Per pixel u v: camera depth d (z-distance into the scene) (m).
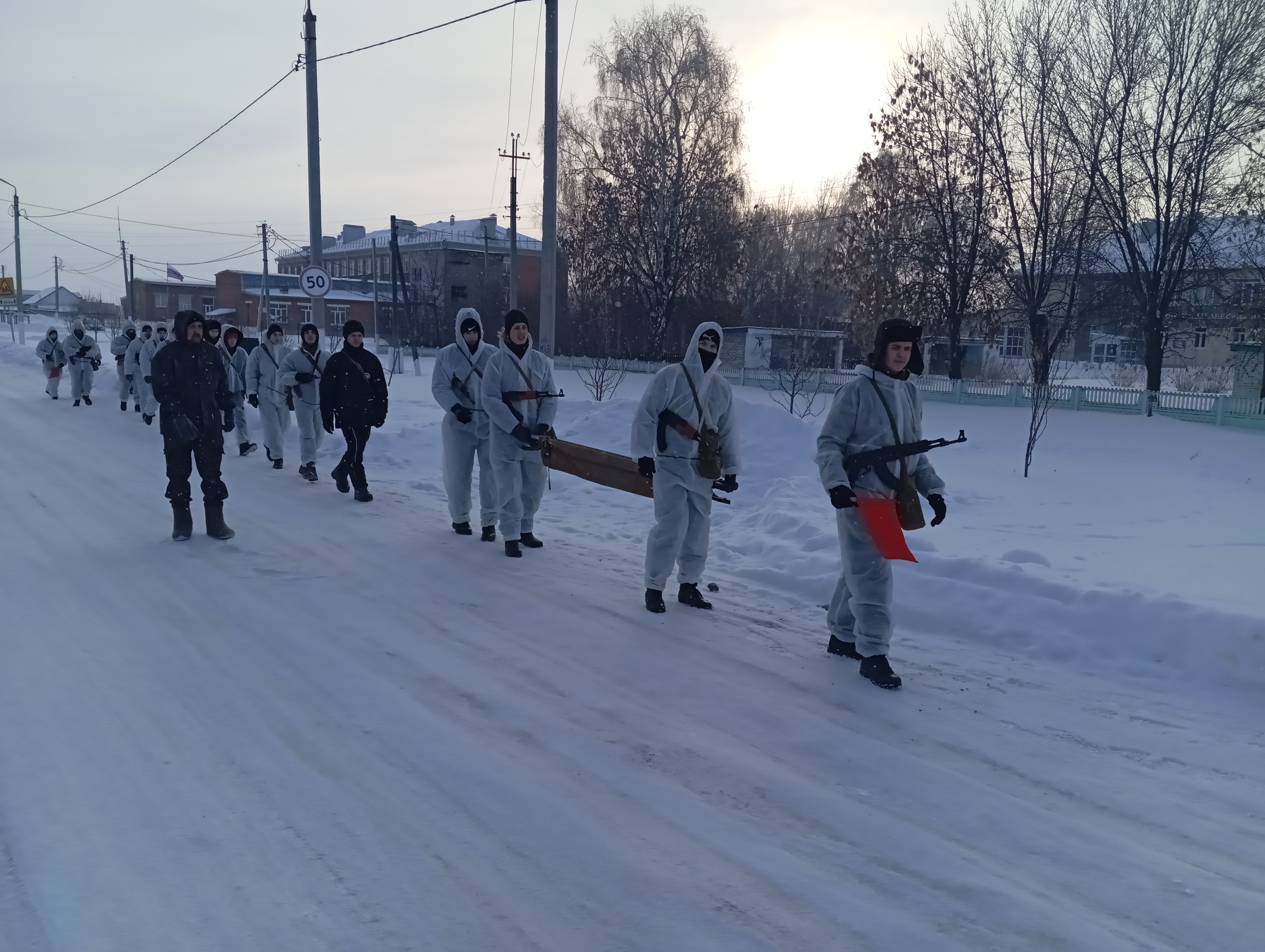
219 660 4.82
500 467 7.31
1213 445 17.61
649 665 4.97
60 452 12.46
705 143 37.47
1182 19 24.64
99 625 5.32
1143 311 26.81
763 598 6.40
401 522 8.70
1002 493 11.38
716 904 2.82
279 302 77.56
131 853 2.98
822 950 2.61
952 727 4.26
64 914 2.66
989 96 28.45
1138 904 2.89
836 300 52.78
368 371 9.70
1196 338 32.53
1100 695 4.70
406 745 3.88
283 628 5.39
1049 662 5.18
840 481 4.66
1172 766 3.90
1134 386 33.50
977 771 3.81
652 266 38.41
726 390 6.03
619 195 38.00
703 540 6.07
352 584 6.42
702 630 5.64
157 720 4.04
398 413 17.03
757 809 3.44
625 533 8.46
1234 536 8.56
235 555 7.12
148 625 5.36
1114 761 3.94
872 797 3.56
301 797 3.40
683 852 3.12
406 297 49.66
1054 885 2.98
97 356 19.03
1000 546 7.80
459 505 8.20
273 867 2.94
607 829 3.25
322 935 2.60
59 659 4.74
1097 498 11.13
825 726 4.23
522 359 7.23
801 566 6.76
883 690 4.69
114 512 8.60
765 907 2.81
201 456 7.52
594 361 32.56
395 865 2.97
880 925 2.74
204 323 7.46
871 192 30.95
